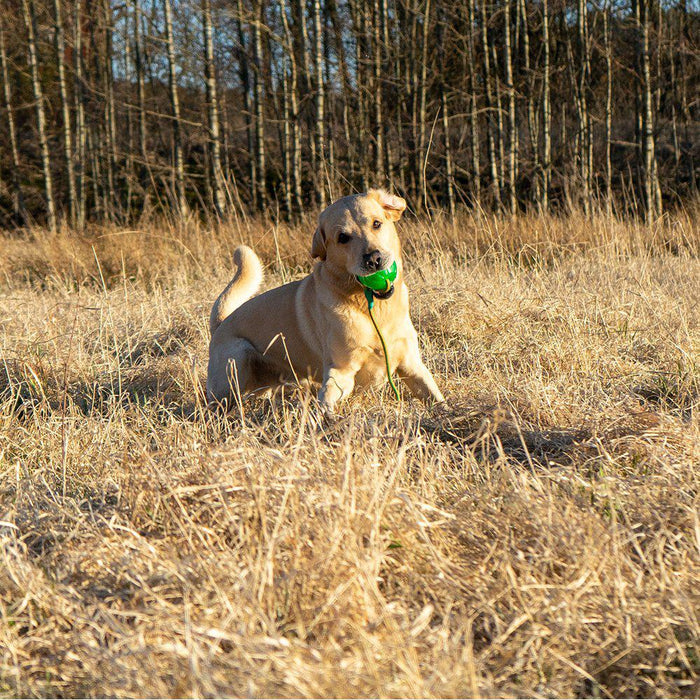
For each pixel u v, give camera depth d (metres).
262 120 17.92
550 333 5.10
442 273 6.87
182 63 19.23
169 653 1.70
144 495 2.54
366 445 2.88
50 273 9.89
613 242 8.27
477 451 3.21
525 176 17.45
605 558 1.99
